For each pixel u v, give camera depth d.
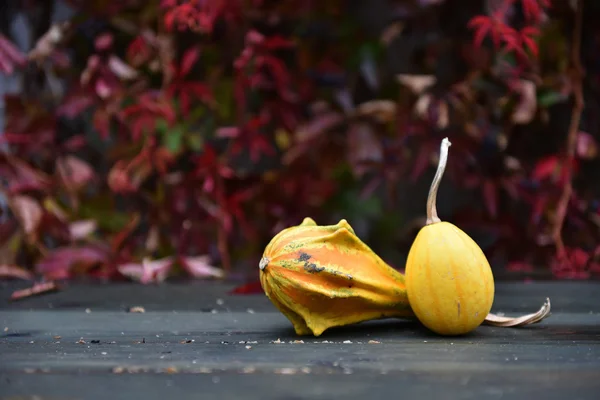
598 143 2.26
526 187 2.17
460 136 2.18
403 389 1.28
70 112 2.25
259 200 2.31
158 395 1.27
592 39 2.21
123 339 1.47
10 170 2.17
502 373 1.32
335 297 1.46
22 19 2.40
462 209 2.25
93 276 2.13
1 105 2.31
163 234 2.25
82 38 2.34
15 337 1.48
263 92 2.37
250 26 2.35
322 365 1.34
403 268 2.36
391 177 2.22
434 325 1.46
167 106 2.19
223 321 1.57
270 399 1.26
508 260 2.23
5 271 2.08
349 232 1.48
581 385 1.29
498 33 1.86
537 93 2.14
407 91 2.23
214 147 2.35
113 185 2.20
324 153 2.33
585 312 1.63
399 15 2.34
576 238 2.13
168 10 2.22
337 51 2.45
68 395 1.27
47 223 2.15
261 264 1.47
